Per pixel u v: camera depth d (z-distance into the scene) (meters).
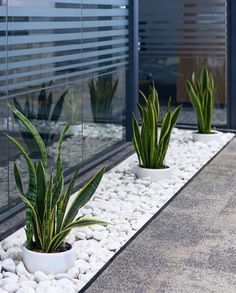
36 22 2.98
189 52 5.09
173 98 5.22
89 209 2.90
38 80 3.03
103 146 4.05
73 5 3.41
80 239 2.55
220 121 5.18
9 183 2.87
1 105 2.72
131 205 3.01
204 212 2.93
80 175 3.57
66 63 3.35
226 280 2.17
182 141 4.64
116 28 4.16
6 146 2.80
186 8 5.04
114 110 4.25
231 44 4.98
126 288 2.10
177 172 3.69
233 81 5.06
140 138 3.54
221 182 3.49
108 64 4.04
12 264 2.21
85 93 3.66
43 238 2.20
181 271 2.24
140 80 5.27
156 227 2.72
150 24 5.16
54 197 2.19
